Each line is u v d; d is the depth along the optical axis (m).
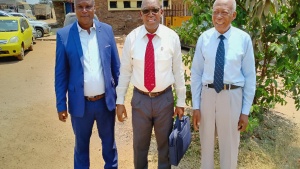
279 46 3.36
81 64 2.57
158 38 2.48
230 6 2.32
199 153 3.60
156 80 2.51
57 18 22.30
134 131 2.79
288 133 4.27
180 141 2.59
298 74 3.93
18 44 9.88
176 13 13.23
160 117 2.67
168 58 2.50
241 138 3.96
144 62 2.49
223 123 2.56
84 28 2.58
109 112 2.84
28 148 3.91
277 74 4.08
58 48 2.56
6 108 5.43
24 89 6.70
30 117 4.99
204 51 2.51
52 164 3.54
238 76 2.44
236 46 2.39
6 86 6.96
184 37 3.96
